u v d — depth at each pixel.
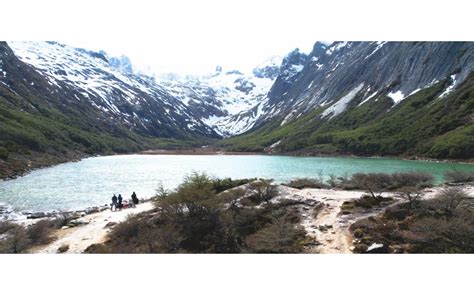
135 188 73.00
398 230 30.27
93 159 162.00
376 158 145.75
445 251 26.53
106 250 31.64
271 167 115.50
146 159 167.12
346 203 40.56
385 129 172.00
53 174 95.81
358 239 29.92
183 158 177.88
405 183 57.72
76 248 33.38
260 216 38.50
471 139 120.00
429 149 131.00
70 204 56.97
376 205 39.12
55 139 162.75
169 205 37.88
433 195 41.31
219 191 49.81
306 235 31.97
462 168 94.50
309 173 93.50
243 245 32.28
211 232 34.75
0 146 111.12
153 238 33.03
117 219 42.62
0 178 82.31
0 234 36.88
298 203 42.16
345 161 133.75
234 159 165.75
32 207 54.50
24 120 159.00
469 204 36.25
